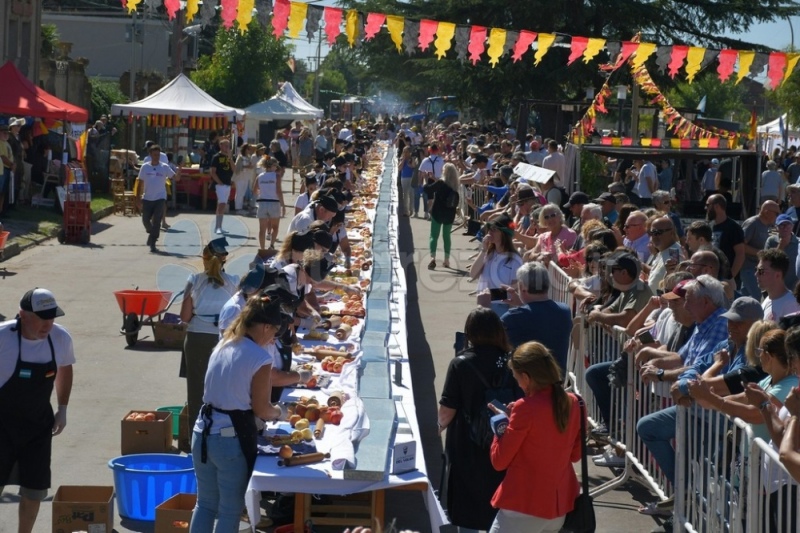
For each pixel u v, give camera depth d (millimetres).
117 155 29328
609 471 8188
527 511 5180
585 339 9227
